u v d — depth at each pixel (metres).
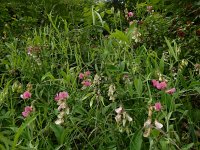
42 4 4.80
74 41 3.11
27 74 2.70
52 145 1.90
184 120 2.12
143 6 4.12
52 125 1.87
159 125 1.61
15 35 3.87
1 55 3.22
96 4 5.41
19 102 2.40
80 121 1.95
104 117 2.04
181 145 1.78
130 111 2.01
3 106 2.45
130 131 1.85
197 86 2.21
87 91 2.19
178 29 3.04
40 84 2.44
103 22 2.86
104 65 2.46
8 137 1.98
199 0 3.49
